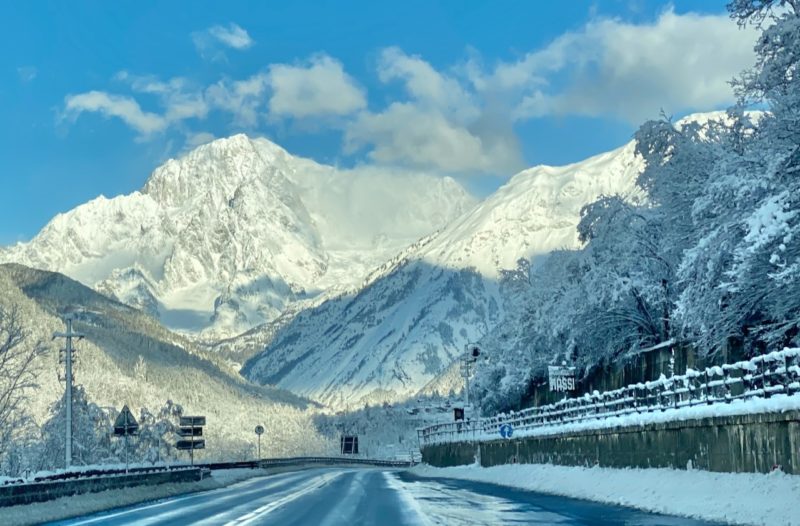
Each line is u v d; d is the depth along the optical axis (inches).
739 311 1317.7
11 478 1207.6
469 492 1637.6
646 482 1237.1
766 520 868.0
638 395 1614.2
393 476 2719.0
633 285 2032.5
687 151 1868.8
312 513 1156.5
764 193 1186.6
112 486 1433.3
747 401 1027.9
